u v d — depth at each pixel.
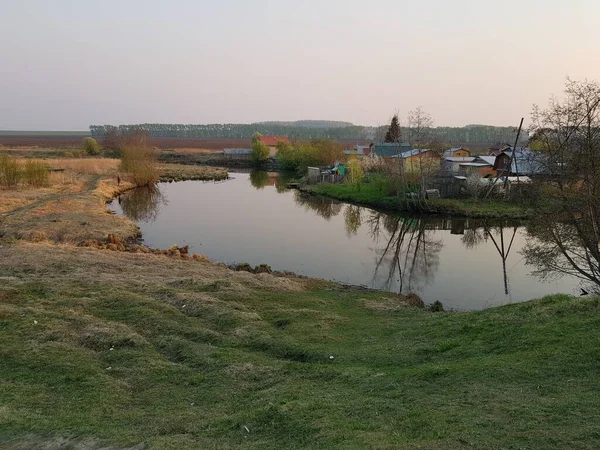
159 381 9.59
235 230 33.47
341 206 46.88
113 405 8.47
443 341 10.90
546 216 17.64
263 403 8.27
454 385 8.02
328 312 14.53
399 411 7.26
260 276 18.69
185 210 42.28
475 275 22.97
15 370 9.67
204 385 9.38
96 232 26.98
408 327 12.90
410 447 5.83
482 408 6.90
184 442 6.88
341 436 6.50
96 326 12.02
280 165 91.88
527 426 6.15
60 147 119.19
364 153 91.12
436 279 22.22
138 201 46.47
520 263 25.45
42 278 15.91
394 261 25.61
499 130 166.50
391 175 46.91
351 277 22.27
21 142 151.25
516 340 9.91
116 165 70.00
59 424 7.54
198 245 28.22
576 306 11.10
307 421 7.24
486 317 12.03
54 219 29.31
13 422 7.51
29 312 12.60
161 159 102.12
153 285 15.87
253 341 11.73
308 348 11.10
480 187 43.59
